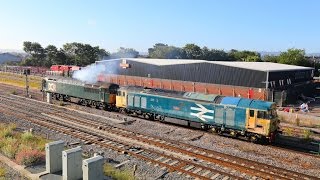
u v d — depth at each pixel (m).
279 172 19.59
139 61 67.69
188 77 59.28
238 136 28.95
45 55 140.12
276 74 51.84
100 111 39.94
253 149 25.12
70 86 46.50
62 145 18.03
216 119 29.17
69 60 133.50
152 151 22.94
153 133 29.27
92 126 31.03
